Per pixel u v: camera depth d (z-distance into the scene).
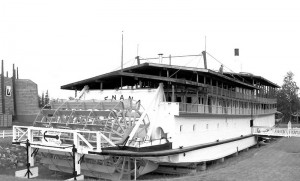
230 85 34.62
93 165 20.25
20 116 51.75
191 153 22.64
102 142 19.59
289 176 15.62
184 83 22.31
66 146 18.52
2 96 48.38
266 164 21.25
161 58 30.16
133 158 19.53
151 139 20.16
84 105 22.91
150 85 25.20
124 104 20.94
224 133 30.17
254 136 40.38
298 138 42.06
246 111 38.28
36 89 55.47
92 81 25.23
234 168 19.42
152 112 21.02
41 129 19.77
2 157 23.41
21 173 20.17
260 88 45.16
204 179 14.98
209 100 27.84
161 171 23.25
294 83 85.62
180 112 21.11
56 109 23.89
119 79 24.72
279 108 84.81
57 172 23.20
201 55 31.77
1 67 48.81
